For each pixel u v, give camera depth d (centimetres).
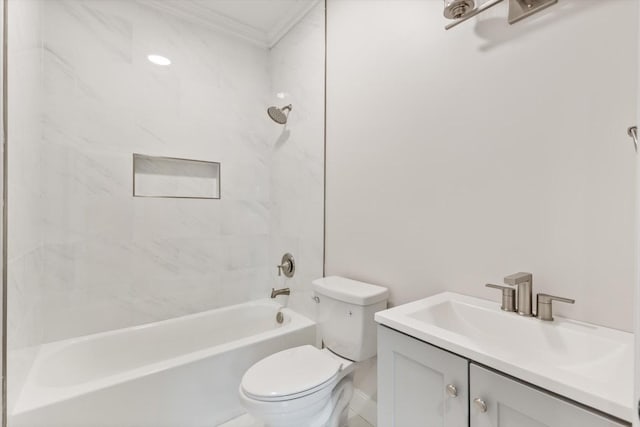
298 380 129
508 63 108
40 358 155
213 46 229
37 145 157
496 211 112
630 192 83
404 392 93
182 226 216
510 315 98
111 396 131
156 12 204
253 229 251
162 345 200
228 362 165
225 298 236
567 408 59
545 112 99
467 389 76
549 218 99
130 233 195
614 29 85
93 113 182
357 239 173
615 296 85
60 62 171
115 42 189
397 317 98
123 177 192
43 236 167
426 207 137
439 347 83
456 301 114
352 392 154
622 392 55
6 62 105
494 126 112
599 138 88
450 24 123
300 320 208
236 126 240
